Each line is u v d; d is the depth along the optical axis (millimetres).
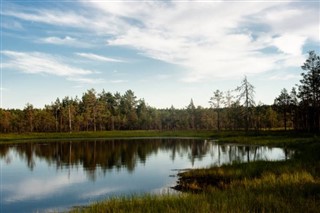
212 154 42250
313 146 38562
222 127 133000
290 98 81750
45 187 22844
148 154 44562
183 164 33406
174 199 12695
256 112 109125
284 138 57812
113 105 150750
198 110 141625
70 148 56531
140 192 19891
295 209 9953
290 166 20656
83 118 127312
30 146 63312
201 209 10367
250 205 10812
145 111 146750
